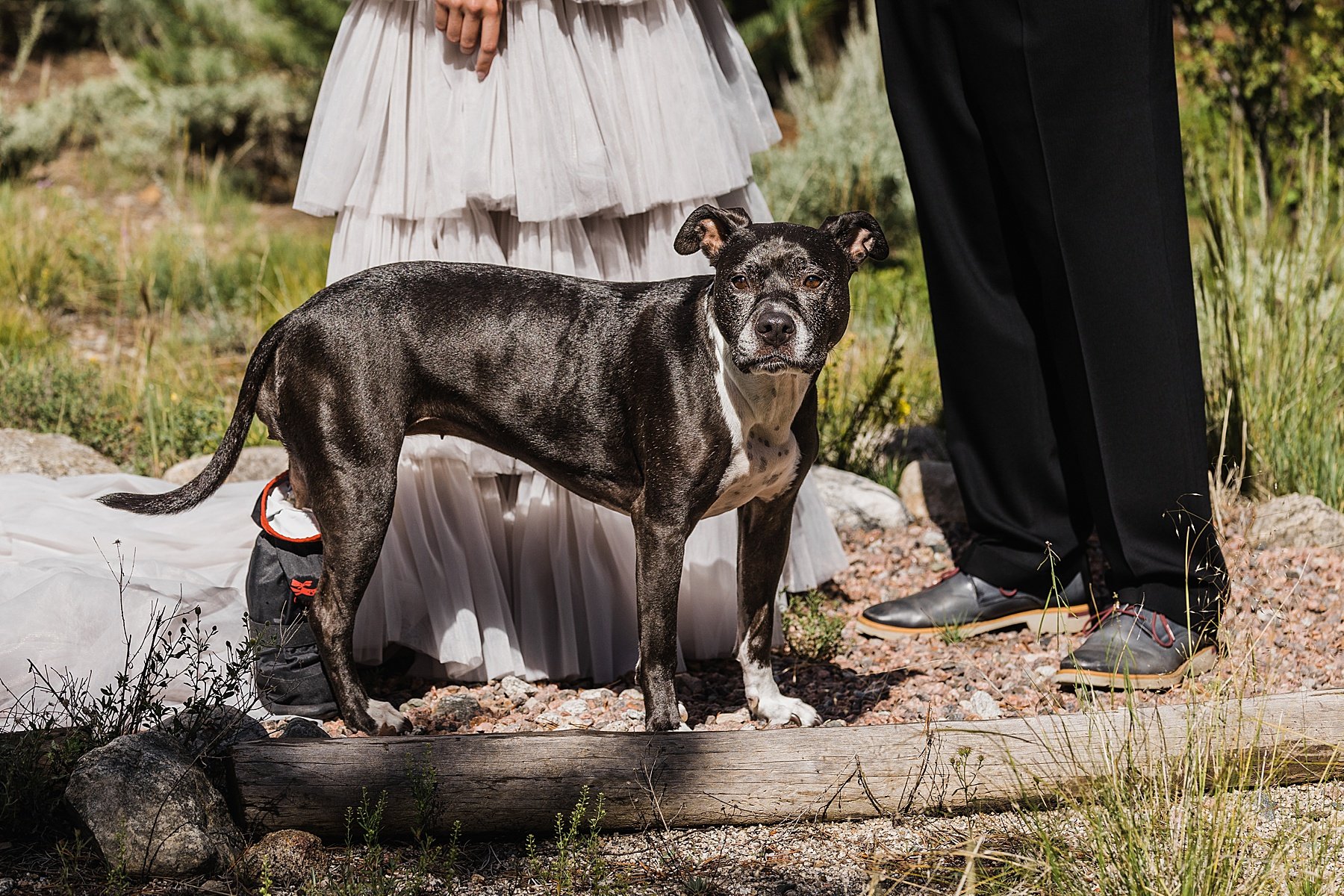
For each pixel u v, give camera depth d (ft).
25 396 17.95
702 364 9.96
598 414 10.34
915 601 13.64
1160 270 11.73
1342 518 14.83
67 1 41.96
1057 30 11.43
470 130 11.46
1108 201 11.67
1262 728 9.45
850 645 13.35
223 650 11.60
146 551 13.19
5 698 10.78
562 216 11.50
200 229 30.40
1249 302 17.07
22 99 38.47
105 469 16.14
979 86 12.30
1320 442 16.30
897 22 13.00
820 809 9.15
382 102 11.57
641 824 9.05
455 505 12.01
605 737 9.10
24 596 11.44
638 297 10.52
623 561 12.45
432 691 12.05
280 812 8.75
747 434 9.98
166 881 8.34
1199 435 12.06
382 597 11.87
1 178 32.53
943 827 9.13
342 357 10.11
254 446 17.99
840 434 18.44
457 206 11.44
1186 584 11.63
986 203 12.89
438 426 10.71
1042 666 12.62
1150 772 9.06
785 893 8.33
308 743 8.92
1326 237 18.39
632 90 11.82
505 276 10.60
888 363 18.19
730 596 12.69
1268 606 13.30
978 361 13.30
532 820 8.91
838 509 16.42
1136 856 8.02
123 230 25.21
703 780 9.04
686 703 11.81
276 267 25.76
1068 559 13.55
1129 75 11.48
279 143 36.73
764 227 9.87
